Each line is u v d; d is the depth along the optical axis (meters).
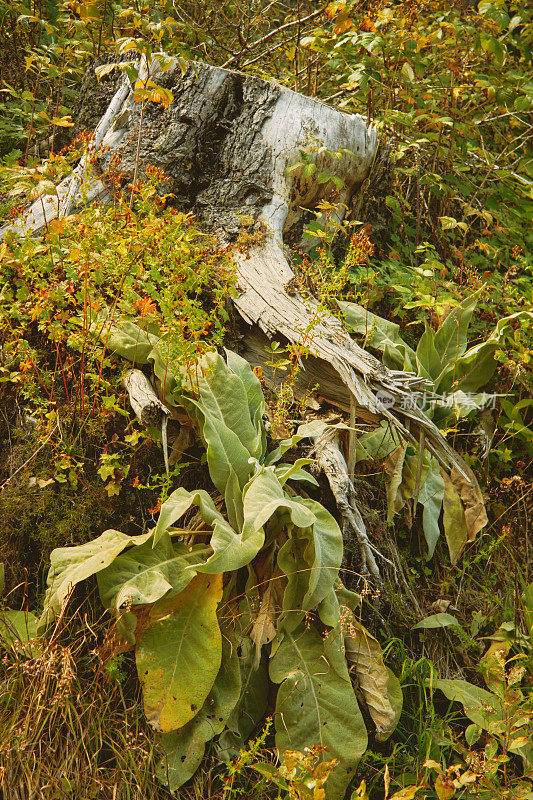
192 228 2.64
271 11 4.81
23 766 1.94
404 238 3.79
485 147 4.66
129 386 2.40
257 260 2.89
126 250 2.40
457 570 2.93
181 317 2.40
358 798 1.85
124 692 2.22
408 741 2.42
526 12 4.23
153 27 2.79
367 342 3.00
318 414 2.69
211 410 2.41
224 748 2.18
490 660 2.65
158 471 2.51
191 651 2.13
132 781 2.05
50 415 2.38
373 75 3.62
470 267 3.75
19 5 3.71
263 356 2.82
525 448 3.29
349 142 3.34
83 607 2.27
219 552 2.01
